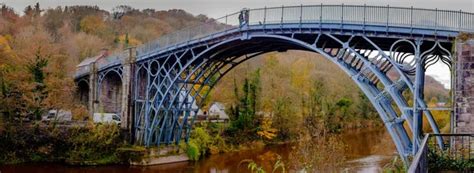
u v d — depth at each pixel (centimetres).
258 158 4391
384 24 2270
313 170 2661
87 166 3728
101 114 4203
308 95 6456
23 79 3988
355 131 7125
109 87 4878
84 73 4938
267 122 5597
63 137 3903
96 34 10275
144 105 3888
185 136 4225
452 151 1480
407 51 2445
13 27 7281
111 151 3862
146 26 11081
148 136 3850
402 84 2234
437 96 8400
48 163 3812
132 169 3625
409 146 2194
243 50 3356
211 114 6069
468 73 1844
